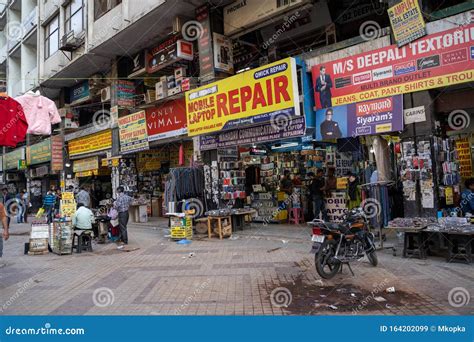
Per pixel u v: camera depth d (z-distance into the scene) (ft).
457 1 28.63
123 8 43.68
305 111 29.76
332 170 36.45
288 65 28.66
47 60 65.82
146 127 47.37
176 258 25.25
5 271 23.40
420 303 14.74
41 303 16.55
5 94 19.39
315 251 18.54
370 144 36.81
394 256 22.91
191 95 37.06
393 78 25.49
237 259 23.91
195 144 39.99
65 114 67.10
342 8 35.55
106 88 56.80
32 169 81.10
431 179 23.82
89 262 25.48
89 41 50.72
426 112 24.18
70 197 41.09
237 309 14.87
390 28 26.07
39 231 29.78
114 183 54.29
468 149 34.99
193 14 40.78
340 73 28.35
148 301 16.28
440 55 23.34
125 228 32.68
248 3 36.29
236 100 32.71
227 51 39.37
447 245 21.80
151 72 48.44
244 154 40.70
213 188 38.04
